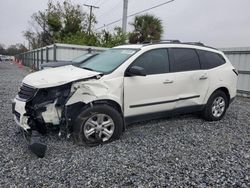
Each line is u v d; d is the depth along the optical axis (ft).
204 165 12.42
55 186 10.23
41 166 11.78
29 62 123.34
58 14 100.63
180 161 12.77
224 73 20.29
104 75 14.58
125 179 10.89
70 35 93.50
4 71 77.20
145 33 75.77
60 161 12.31
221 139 16.30
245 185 10.72
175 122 19.56
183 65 17.88
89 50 52.75
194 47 19.04
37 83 13.44
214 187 10.52
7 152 13.12
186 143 15.28
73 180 10.69
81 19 102.17
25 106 13.53
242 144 15.57
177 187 10.44
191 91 18.20
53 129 14.88
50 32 111.65
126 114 15.42
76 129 13.83
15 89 35.29
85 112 13.84
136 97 15.53
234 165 12.54
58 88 13.65
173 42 18.17
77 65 18.01
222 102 20.61
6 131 16.22
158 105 16.53
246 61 37.22
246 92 37.40
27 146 13.93
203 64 19.11
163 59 16.97
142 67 15.88
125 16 68.64
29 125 13.71
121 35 69.36
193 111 19.01
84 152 13.37
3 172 11.16
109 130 14.76
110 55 17.52
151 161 12.64
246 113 24.52
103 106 14.26
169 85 16.80
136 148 14.15
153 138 15.85
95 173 11.30
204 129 18.19
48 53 57.88
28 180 10.60
